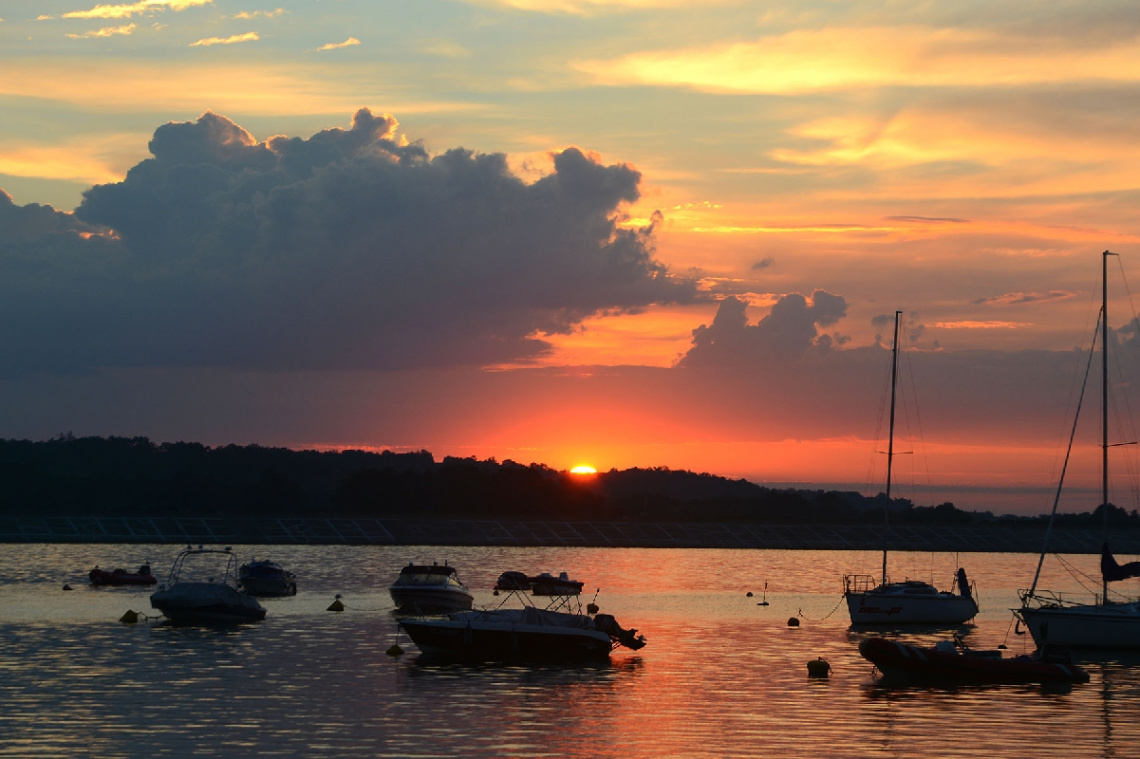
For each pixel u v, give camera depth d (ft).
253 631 193.16
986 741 112.06
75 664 150.82
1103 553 198.39
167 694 129.18
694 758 103.09
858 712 125.18
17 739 106.01
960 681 145.69
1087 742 112.16
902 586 242.37
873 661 145.48
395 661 157.79
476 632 159.84
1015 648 195.31
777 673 152.97
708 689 138.92
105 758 99.66
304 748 104.06
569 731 112.98
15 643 172.24
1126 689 144.05
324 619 215.10
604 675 149.28
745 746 107.86
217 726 112.37
